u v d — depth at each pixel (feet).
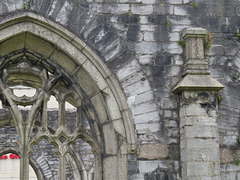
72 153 44.70
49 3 22.41
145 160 22.00
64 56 22.91
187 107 21.81
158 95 22.62
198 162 21.18
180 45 23.16
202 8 23.75
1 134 47.24
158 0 23.47
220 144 22.95
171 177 21.95
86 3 22.89
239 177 23.04
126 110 22.16
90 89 23.09
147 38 23.04
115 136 22.39
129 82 22.54
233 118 23.57
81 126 23.11
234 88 23.72
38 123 38.68
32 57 23.17
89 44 22.61
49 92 23.22
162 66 22.89
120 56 22.72
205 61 22.54
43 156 49.01
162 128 22.36
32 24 22.06
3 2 21.81
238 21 23.98
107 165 22.54
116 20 22.99
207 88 21.86
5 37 21.72
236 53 23.79
